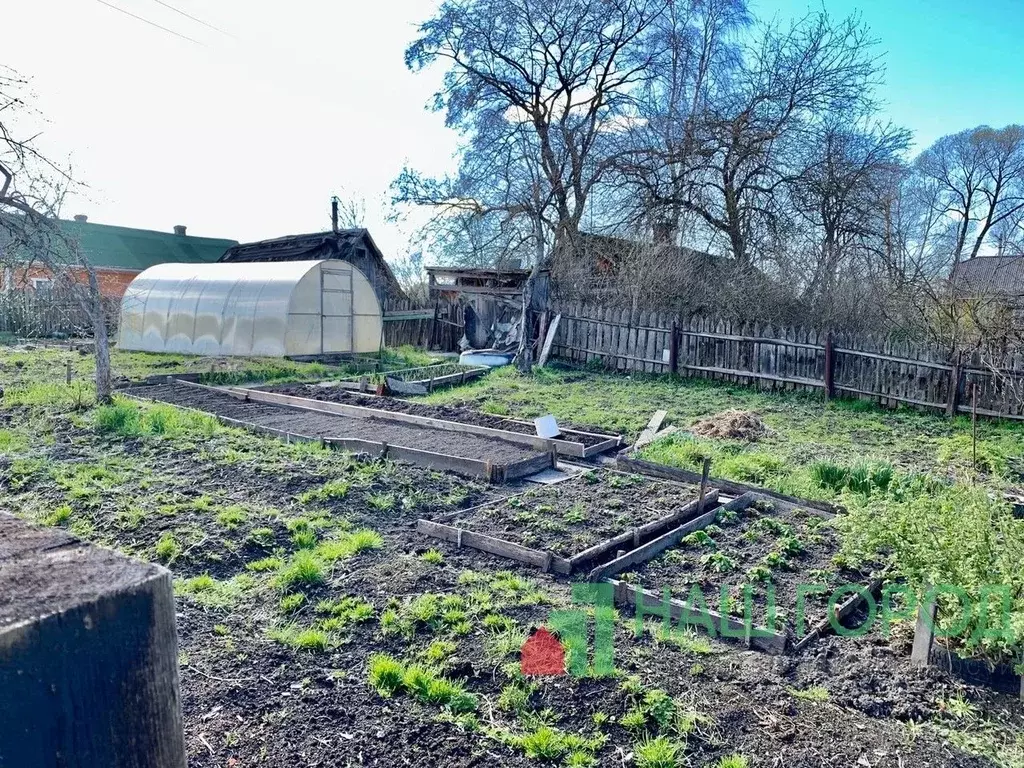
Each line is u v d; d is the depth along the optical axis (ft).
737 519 18.92
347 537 16.88
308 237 82.23
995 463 25.95
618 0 64.59
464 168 71.00
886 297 45.96
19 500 18.95
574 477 22.71
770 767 8.87
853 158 58.54
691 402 39.40
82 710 2.77
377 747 9.08
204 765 8.61
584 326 54.54
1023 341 36.40
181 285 58.80
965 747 9.46
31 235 28.84
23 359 49.70
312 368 48.78
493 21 66.23
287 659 11.25
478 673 10.93
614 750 9.16
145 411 29.55
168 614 3.12
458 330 66.28
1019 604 10.94
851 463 24.18
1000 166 82.12
